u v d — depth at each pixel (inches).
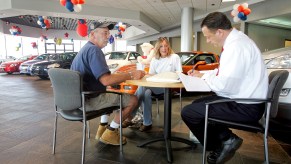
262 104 58.2
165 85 64.7
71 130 106.8
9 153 81.3
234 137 65.6
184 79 61.2
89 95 72.8
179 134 103.0
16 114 137.8
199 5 357.4
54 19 528.7
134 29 680.4
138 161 76.0
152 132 105.0
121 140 81.1
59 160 76.4
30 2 306.3
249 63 55.6
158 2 339.3
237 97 58.1
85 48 75.5
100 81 73.4
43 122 120.2
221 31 59.6
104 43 80.7
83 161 69.3
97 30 78.7
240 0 331.3
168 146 82.0
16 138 96.3
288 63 88.4
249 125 57.0
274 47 414.0
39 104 168.9
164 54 114.3
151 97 106.3
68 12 335.6
